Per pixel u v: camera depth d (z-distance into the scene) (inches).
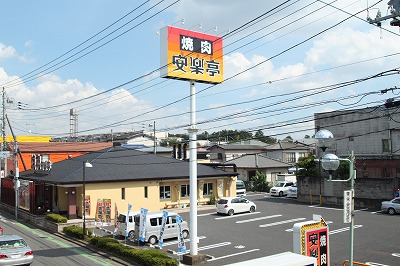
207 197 1524.4
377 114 1649.9
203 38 824.9
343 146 1761.8
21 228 1194.0
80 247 935.0
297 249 547.2
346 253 814.5
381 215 1272.1
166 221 986.7
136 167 1400.1
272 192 1865.2
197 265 760.3
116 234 1055.6
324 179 1582.2
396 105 586.9
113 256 835.4
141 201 1327.5
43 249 913.5
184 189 1467.8
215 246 908.0
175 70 781.9
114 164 1386.6
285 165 2277.3
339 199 1525.6
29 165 1987.0
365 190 1471.5
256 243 927.7
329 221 1175.6
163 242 979.9
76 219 1194.0
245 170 2242.9
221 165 1711.4
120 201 1282.0
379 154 1643.7
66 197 1315.2
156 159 1528.1
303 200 1647.4
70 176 1224.8
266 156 2476.6
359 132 1715.1
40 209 1333.7
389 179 1414.9
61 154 2065.7
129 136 3063.5
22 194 1417.3
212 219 1261.1
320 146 504.7
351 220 513.7
